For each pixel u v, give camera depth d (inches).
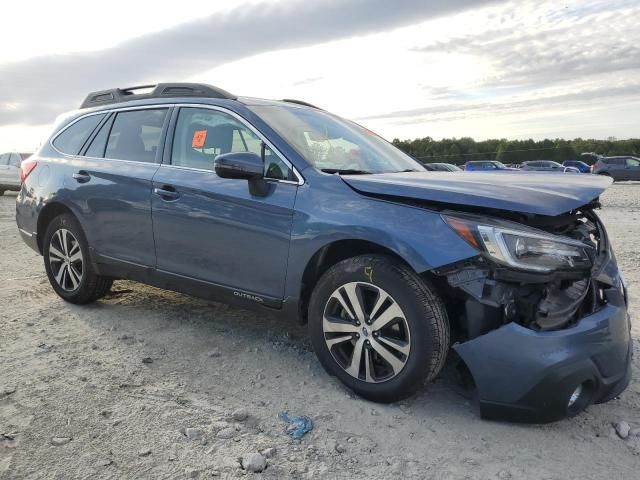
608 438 107.9
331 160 140.9
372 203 118.3
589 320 107.4
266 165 136.7
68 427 108.3
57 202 182.5
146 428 108.7
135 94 179.2
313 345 128.5
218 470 96.0
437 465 99.0
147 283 163.3
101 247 171.9
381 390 117.3
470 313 107.0
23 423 109.3
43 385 126.2
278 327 167.6
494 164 1528.1
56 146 194.9
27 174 199.0
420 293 110.7
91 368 136.5
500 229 104.1
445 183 116.2
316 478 94.9
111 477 93.3
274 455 100.9
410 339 111.7
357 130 173.8
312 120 159.2
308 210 125.4
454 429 110.5
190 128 157.0
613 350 108.0
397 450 103.4
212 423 111.2
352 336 121.6
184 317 176.1
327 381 131.0
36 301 193.9
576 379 102.0
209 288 146.5
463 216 108.4
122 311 181.6
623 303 117.3
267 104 157.2
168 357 144.8
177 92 166.2
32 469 94.7
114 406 117.1
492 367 105.0
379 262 115.6
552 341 102.1
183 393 124.3
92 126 185.3
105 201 167.9
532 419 104.9
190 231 147.4
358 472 96.8
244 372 136.0
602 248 125.6
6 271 247.8
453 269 107.7
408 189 114.4
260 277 135.4
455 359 123.8
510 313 104.9
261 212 132.8
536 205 103.1
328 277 123.3
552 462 100.0
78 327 166.2
